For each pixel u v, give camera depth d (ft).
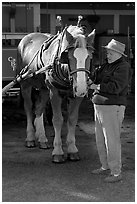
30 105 20.74
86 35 15.03
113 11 46.88
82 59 14.10
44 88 19.26
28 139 20.36
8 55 23.86
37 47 20.08
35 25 27.12
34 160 18.03
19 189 14.48
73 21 45.03
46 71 16.47
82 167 16.94
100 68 15.30
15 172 16.38
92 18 43.01
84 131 24.13
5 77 23.94
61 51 15.15
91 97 16.02
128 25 47.70
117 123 14.80
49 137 22.34
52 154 17.83
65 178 15.60
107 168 16.01
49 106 24.38
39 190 14.38
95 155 18.79
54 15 44.29
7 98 29.25
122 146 20.49
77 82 13.91
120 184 14.89
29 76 17.62
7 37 24.91
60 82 15.97
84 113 30.71
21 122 27.02
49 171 16.46
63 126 25.67
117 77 14.29
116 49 14.49
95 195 13.85
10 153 19.19
